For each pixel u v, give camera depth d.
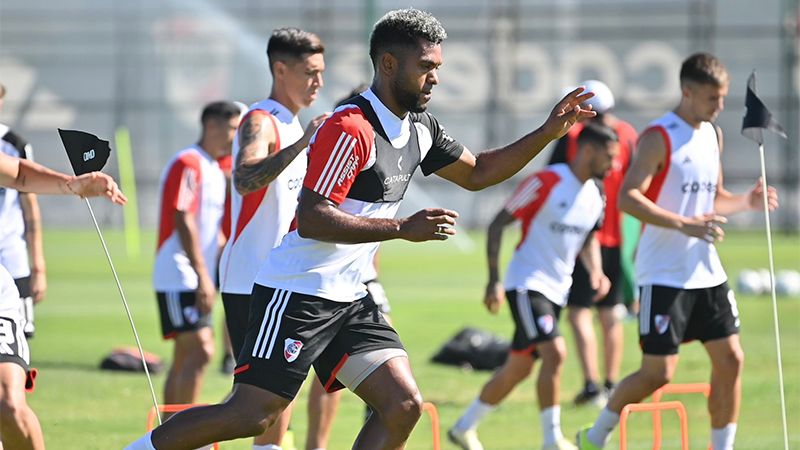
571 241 25.48
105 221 122.56
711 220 20.94
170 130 124.75
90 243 101.00
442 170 17.31
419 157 16.28
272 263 16.00
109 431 25.67
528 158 17.41
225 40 124.19
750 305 55.62
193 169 25.69
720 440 22.00
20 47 125.44
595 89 31.41
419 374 35.31
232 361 35.47
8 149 22.23
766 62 114.38
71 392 31.23
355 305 16.38
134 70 125.06
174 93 124.69
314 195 14.86
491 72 118.31
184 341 25.52
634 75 117.88
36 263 23.06
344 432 26.92
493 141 118.31
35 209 23.03
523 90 118.75
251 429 15.40
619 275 32.06
